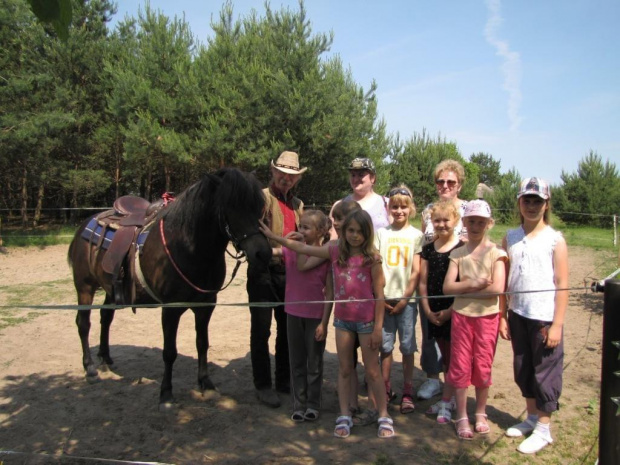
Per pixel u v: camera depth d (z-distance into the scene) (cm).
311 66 1480
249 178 315
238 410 360
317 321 333
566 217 1969
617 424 157
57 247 1352
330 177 1609
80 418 346
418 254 348
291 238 330
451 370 315
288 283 339
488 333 308
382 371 356
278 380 396
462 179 379
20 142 1292
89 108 1617
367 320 310
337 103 1478
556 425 329
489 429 321
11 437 318
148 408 362
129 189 2058
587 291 782
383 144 1730
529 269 295
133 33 1694
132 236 379
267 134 1405
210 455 295
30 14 1424
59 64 1541
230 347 516
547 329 290
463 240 345
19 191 1947
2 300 720
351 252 310
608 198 1906
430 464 283
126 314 645
